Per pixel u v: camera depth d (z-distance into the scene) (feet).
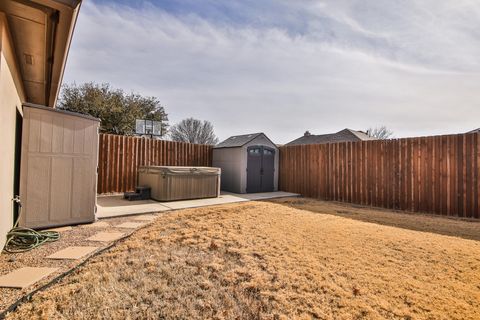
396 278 7.72
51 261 9.00
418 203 21.71
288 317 5.96
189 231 12.19
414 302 6.45
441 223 16.16
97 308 6.24
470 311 6.07
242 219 14.47
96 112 50.26
